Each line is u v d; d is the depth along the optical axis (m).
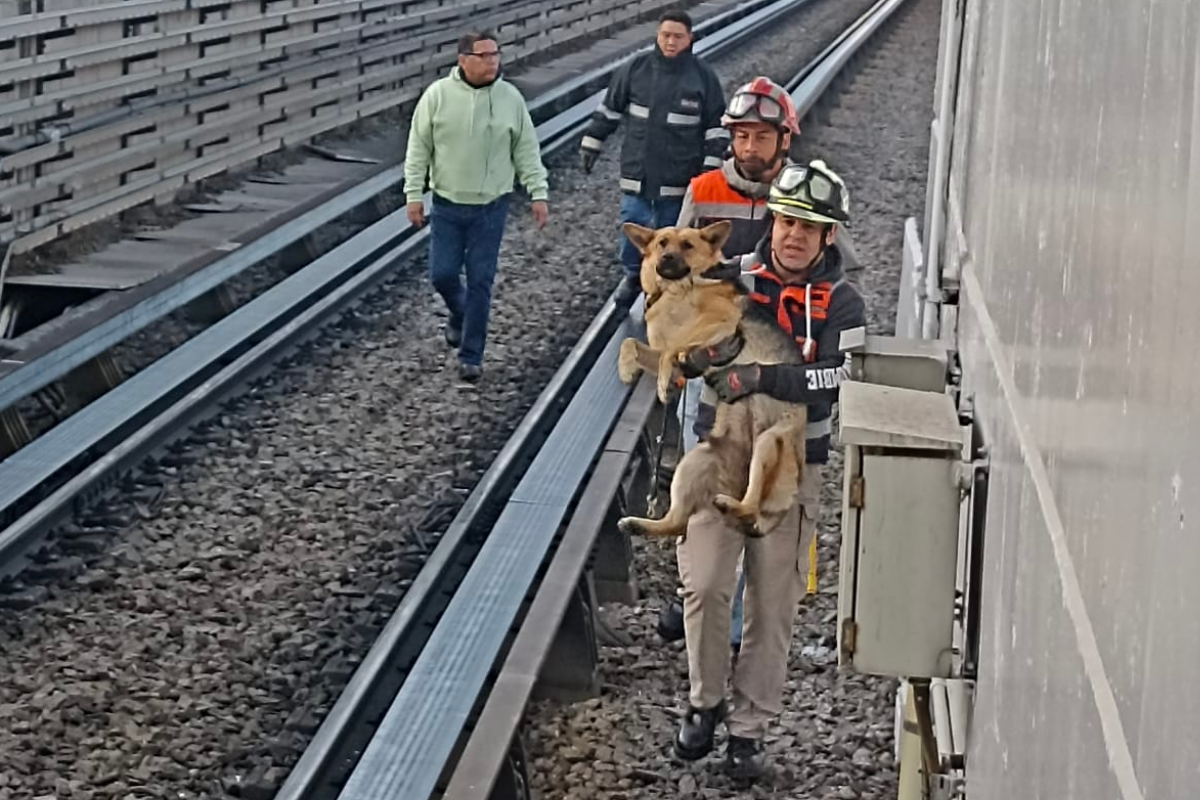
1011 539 2.79
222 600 6.91
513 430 9.39
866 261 13.94
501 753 4.90
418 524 7.88
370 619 6.79
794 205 5.00
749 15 34.97
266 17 15.38
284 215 12.69
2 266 10.57
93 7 11.73
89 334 9.08
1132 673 1.60
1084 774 1.82
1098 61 2.10
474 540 7.60
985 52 4.67
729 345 5.12
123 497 7.84
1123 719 1.63
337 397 9.67
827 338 5.10
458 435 9.23
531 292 12.48
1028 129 3.01
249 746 5.72
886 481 3.78
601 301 12.33
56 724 5.74
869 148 19.77
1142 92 1.76
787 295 5.13
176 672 6.24
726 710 5.71
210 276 10.96
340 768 5.54
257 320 10.34
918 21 36.16
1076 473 2.04
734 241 6.11
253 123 15.26
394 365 10.42
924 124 21.66
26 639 6.40
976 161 4.77
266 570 7.23
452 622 5.88
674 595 7.27
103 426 8.23
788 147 6.12
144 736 5.74
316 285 11.35
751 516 4.96
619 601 7.14
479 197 9.82
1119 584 1.70
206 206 13.82
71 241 11.89
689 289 5.22
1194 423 1.41
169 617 6.71
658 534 5.20
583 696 6.16
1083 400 2.02
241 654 6.42
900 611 3.82
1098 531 1.84
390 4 19.19
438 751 4.97
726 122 6.04
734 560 5.33
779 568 5.34
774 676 5.46
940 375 4.52
